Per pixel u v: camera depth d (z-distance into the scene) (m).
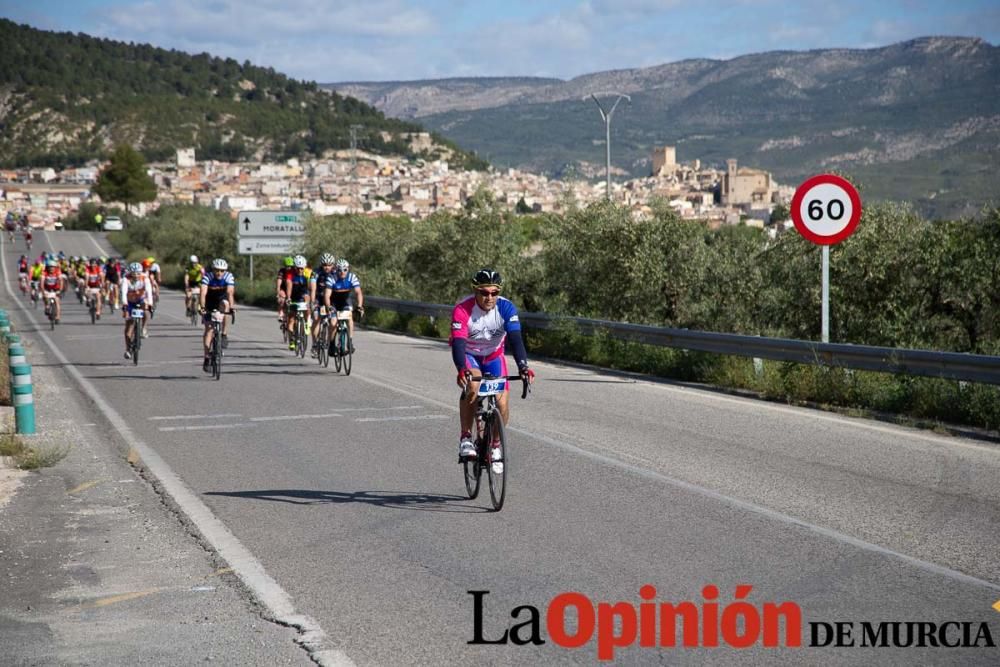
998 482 8.85
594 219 24.58
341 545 7.11
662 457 10.16
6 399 15.22
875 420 12.65
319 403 14.79
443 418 13.26
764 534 7.18
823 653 5.02
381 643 5.23
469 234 34.59
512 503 8.30
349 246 47.69
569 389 16.03
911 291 17.84
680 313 22.52
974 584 6.02
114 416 13.79
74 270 59.16
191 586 6.28
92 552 7.09
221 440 11.77
